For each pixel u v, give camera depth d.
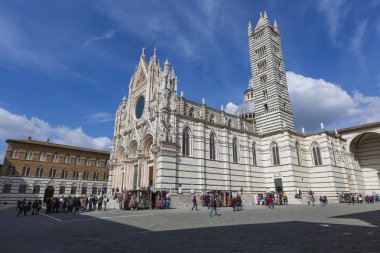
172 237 15.87
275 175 69.56
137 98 72.00
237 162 66.31
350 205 51.62
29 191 81.19
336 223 21.41
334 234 15.73
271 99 77.38
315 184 69.56
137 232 18.38
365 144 85.44
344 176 71.56
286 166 67.56
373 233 15.75
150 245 13.50
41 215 38.59
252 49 87.06
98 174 97.00
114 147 77.25
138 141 61.84
